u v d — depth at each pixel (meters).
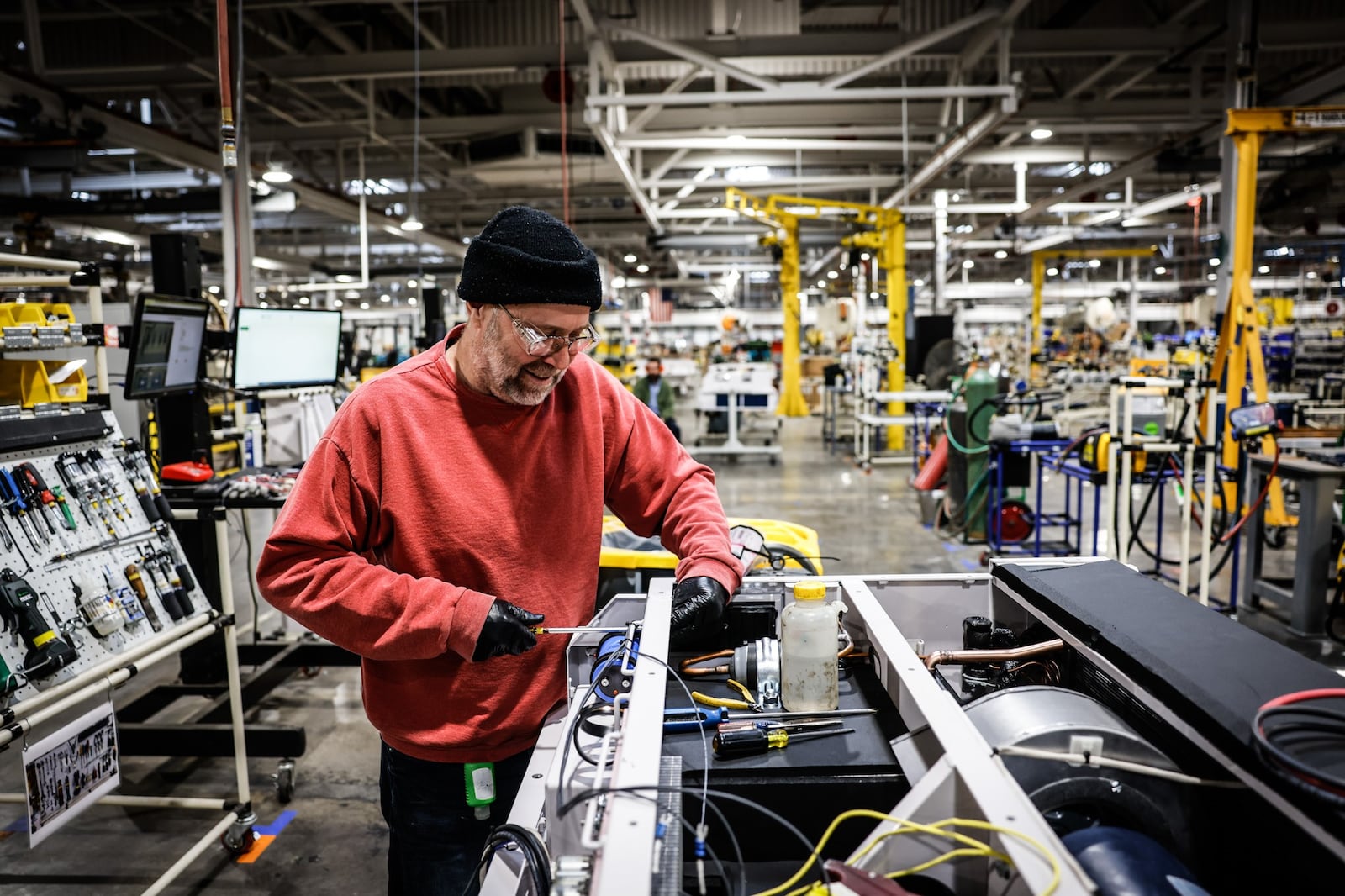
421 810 1.36
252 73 7.19
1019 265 28.33
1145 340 16.17
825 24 8.20
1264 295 25.31
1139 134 11.70
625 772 0.88
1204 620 1.18
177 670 3.92
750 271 26.56
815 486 8.62
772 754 1.07
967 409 6.19
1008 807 0.79
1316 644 4.02
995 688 1.31
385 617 1.13
